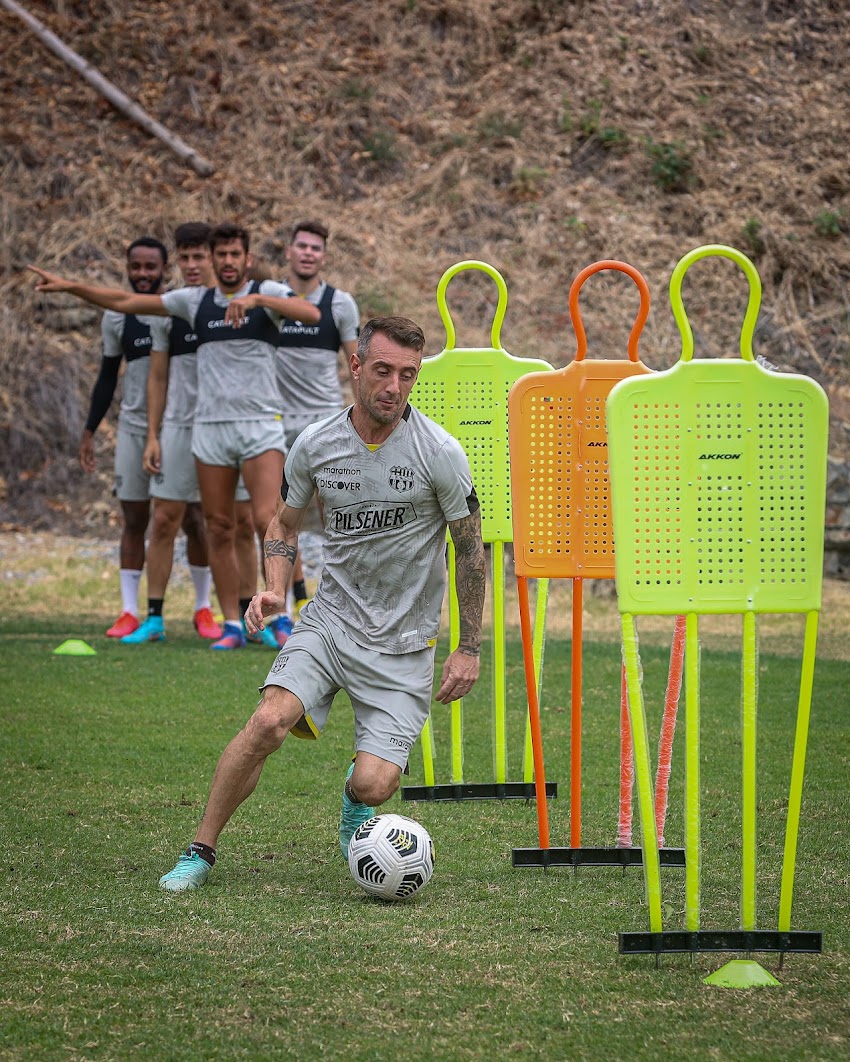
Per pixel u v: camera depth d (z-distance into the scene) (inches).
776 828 385.7
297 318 636.7
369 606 327.9
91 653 699.4
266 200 1373.0
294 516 335.0
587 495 342.0
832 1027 232.5
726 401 263.3
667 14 1587.1
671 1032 229.8
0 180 1353.3
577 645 346.3
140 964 262.5
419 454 316.2
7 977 254.1
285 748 497.4
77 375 1201.4
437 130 1475.1
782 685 630.5
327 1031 229.1
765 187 1408.7
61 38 1510.8
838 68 1558.8
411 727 328.8
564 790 436.5
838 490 1009.5
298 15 1566.2
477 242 1350.9
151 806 403.5
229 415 671.1
